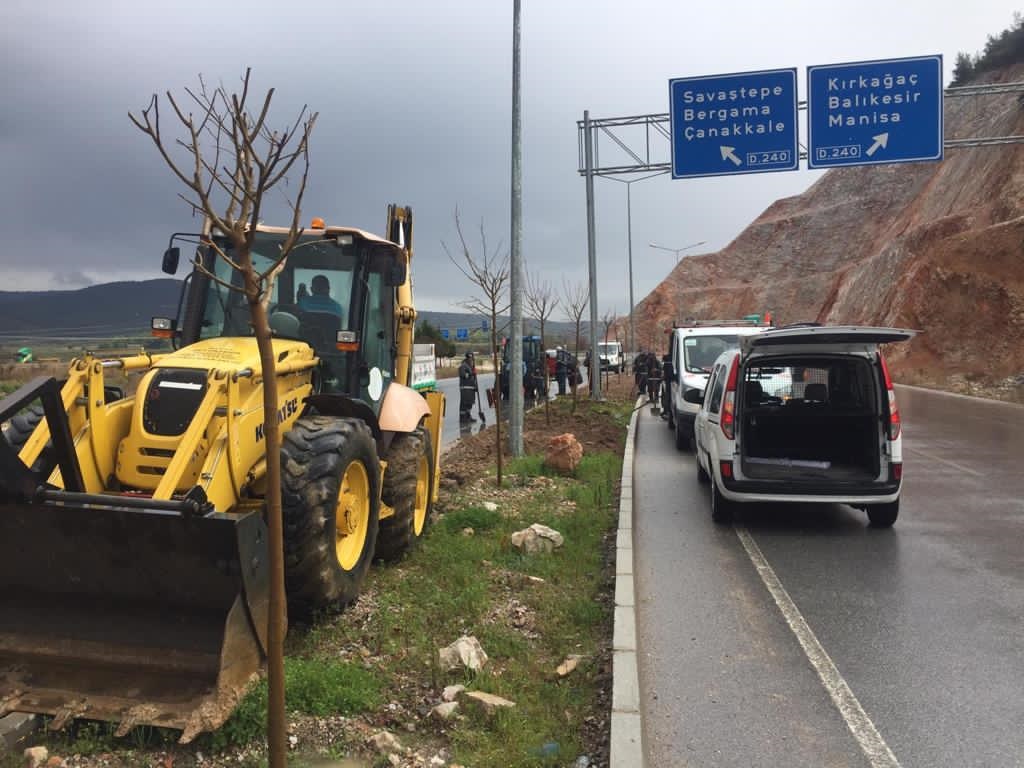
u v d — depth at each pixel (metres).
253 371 4.91
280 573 2.94
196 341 6.11
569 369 28.89
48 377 4.03
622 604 5.64
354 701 4.03
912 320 37.88
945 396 28.05
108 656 3.77
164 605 3.81
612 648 4.85
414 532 6.89
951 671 4.84
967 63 54.69
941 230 41.75
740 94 19.38
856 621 5.71
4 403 3.75
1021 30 49.47
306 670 4.21
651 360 27.14
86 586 3.84
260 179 2.76
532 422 19.19
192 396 4.73
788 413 8.97
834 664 4.97
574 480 11.02
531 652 4.95
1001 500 9.98
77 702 3.65
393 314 7.28
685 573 6.94
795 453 9.24
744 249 74.81
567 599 5.93
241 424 4.73
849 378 9.04
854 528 8.56
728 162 19.53
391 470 6.50
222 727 3.65
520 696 4.31
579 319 22.02
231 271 6.21
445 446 14.96
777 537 8.20
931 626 5.60
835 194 72.31
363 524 5.62
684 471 12.51
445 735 3.86
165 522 3.66
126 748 3.57
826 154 19.09
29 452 4.29
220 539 3.65
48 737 3.64
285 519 4.79
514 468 11.38
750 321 19.06
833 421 9.09
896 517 8.48
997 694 4.53
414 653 4.75
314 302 6.41
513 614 5.54
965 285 36.34
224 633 3.65
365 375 6.55
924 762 3.82
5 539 3.83
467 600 5.58
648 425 19.61
